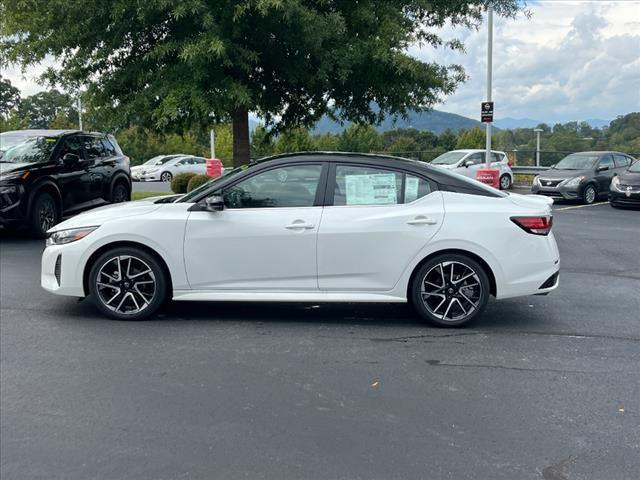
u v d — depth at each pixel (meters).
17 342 5.34
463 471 3.31
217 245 5.79
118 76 10.34
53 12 9.80
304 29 9.25
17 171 10.31
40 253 9.44
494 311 6.51
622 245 10.98
